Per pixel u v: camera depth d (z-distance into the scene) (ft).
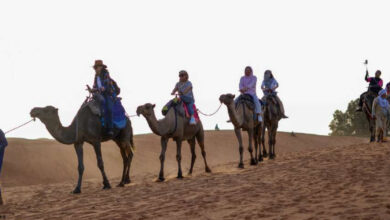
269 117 57.47
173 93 48.88
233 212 27.12
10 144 116.16
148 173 71.20
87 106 43.09
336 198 28.30
